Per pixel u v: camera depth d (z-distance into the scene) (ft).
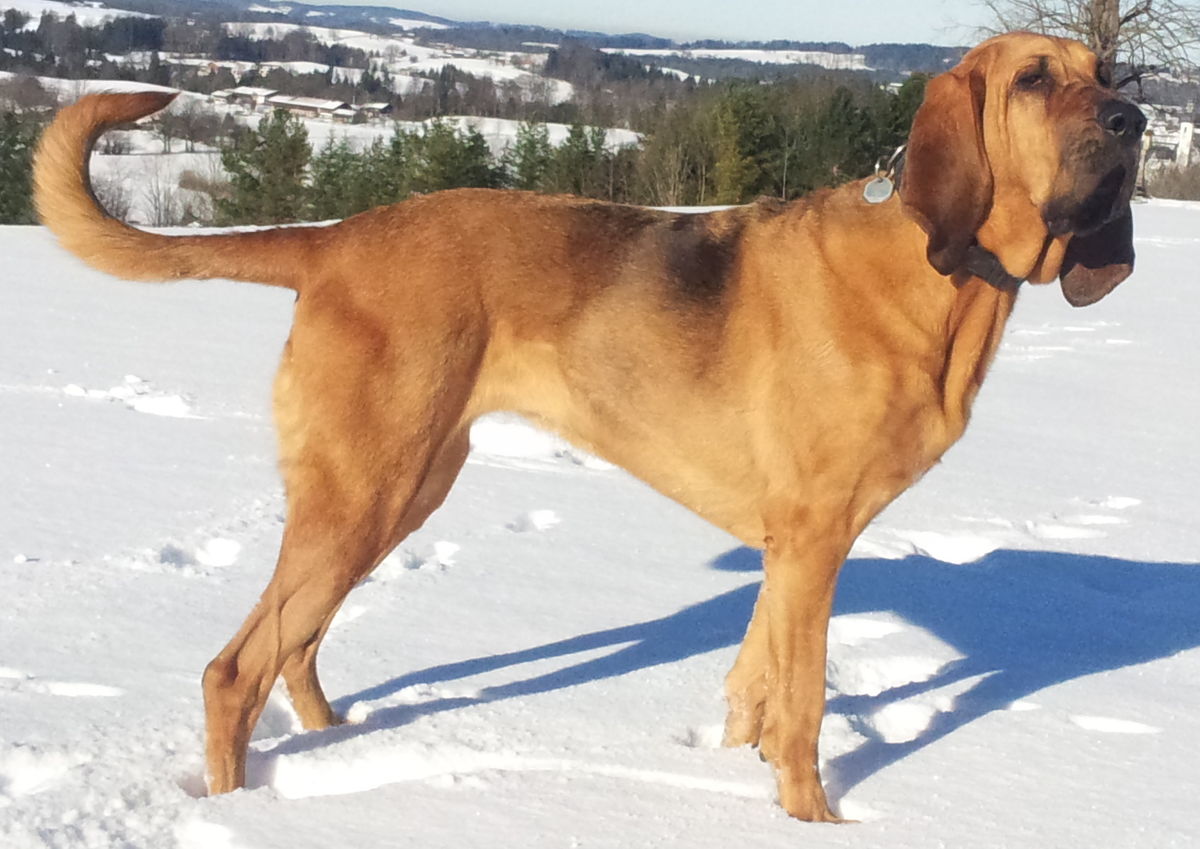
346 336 11.86
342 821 10.68
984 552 19.60
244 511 18.92
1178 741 12.85
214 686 11.45
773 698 12.03
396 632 15.14
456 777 11.55
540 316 12.37
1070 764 12.24
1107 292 12.53
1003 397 31.24
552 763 12.03
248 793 11.11
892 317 11.60
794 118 122.62
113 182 118.62
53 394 25.79
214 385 27.61
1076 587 17.79
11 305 37.22
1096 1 107.24
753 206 12.97
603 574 17.39
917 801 11.44
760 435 12.03
